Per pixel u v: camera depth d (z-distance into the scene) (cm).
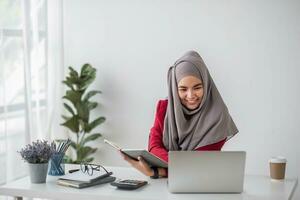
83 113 405
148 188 231
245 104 388
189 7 397
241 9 385
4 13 356
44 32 408
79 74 435
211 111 256
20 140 375
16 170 371
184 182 220
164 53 407
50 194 225
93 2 426
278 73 380
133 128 422
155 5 407
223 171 219
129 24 416
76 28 433
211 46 394
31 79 387
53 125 425
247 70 387
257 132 387
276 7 377
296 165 378
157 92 412
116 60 423
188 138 260
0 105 350
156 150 262
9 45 362
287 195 219
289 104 378
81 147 408
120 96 424
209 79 259
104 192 223
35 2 391
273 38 379
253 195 220
